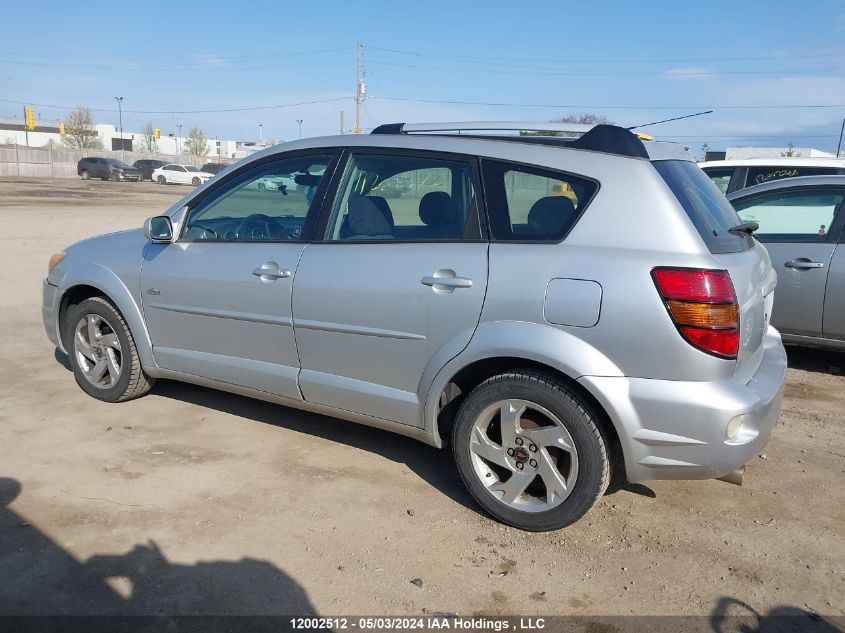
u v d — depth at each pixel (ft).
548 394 10.02
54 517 10.66
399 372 11.35
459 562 9.89
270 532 10.48
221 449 13.34
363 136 12.45
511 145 10.97
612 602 9.14
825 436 14.79
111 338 15.14
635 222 9.78
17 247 39.91
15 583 9.05
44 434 13.75
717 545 10.51
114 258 14.85
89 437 13.66
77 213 65.51
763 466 13.26
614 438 10.28
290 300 12.24
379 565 9.76
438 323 10.76
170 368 14.40
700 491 12.22
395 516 11.07
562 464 10.36
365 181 12.11
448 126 11.87
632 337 9.43
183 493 11.56
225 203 13.69
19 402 15.49
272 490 11.77
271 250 12.68
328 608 8.84
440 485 12.16
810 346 19.04
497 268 10.34
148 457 12.87
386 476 12.43
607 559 10.07
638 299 9.38
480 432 10.79
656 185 9.89
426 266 10.91
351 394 11.94
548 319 9.90
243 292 12.83
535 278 10.02
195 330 13.74
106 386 15.39
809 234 18.85
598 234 9.92
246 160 13.66
